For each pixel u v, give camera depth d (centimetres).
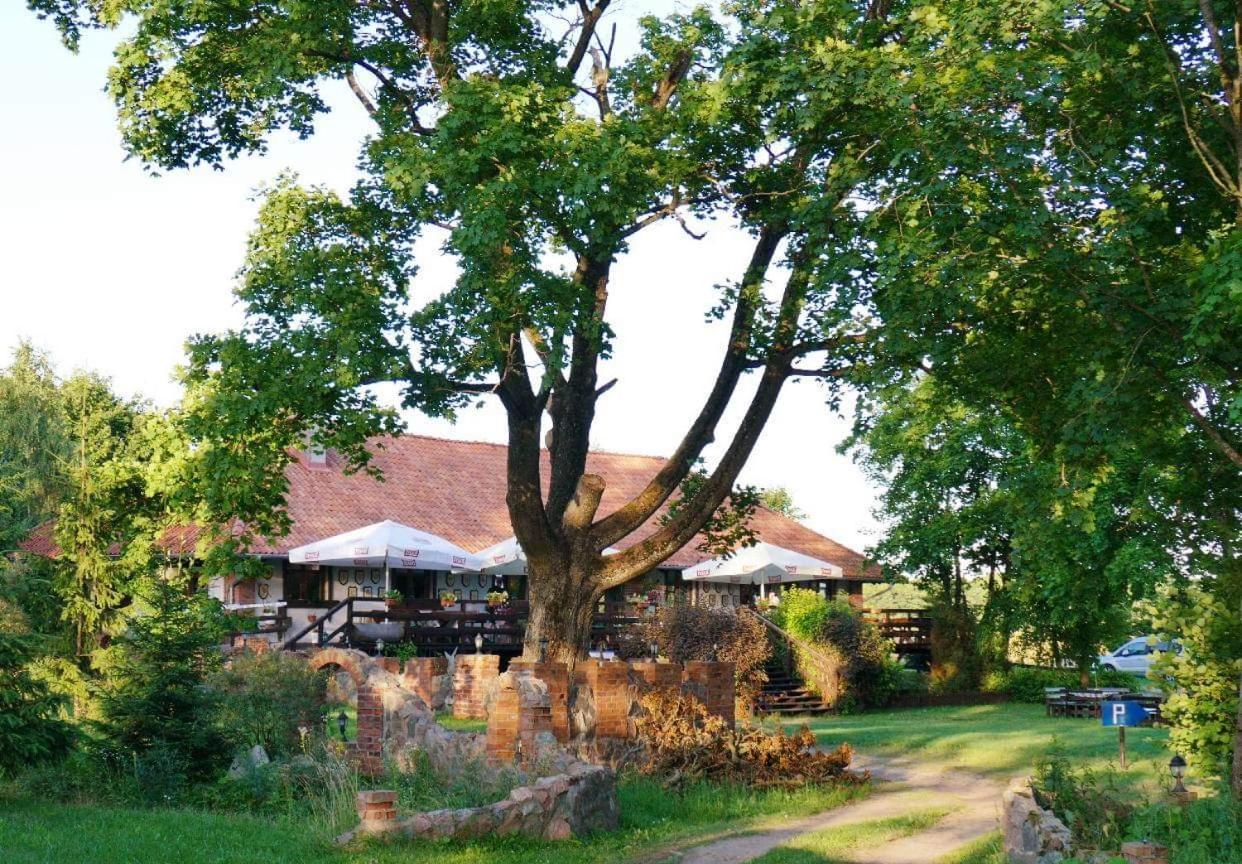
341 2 1903
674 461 2106
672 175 1839
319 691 1895
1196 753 1505
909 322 1510
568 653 2078
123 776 1667
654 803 1730
